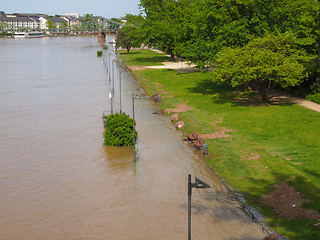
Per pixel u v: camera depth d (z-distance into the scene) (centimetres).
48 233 1844
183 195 2223
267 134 3212
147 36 9519
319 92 4381
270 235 1733
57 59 11681
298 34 4453
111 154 2970
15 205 2144
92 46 18675
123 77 7350
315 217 1838
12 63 10644
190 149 3023
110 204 2130
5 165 2766
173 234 1797
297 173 2372
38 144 3256
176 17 8706
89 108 4691
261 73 3844
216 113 4044
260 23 4700
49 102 5094
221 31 4728
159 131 3566
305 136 3095
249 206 2036
